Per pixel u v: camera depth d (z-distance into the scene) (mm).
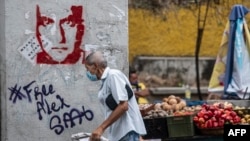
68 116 15031
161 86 26547
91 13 15219
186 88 26406
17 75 14641
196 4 26766
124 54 15500
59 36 14945
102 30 15312
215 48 27109
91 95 15203
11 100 14609
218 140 15852
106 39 15352
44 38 14812
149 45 26516
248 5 25156
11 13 14555
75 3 15070
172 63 26766
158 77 26578
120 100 12625
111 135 13102
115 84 12703
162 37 26609
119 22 15445
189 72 27016
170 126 15492
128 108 12922
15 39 14602
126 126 12898
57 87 14945
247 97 18516
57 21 14922
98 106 15250
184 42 26906
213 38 26953
